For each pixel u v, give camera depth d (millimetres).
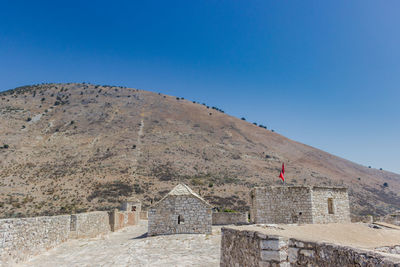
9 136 127375
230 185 95125
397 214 29109
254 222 28719
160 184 91688
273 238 9070
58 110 166125
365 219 31797
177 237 25969
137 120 161875
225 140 148750
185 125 162000
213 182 96688
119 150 121500
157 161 112750
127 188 86500
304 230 12492
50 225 21906
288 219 26578
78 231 26594
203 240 24125
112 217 36812
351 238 12008
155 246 22828
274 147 152375
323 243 7402
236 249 11203
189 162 115062
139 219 51844
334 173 130000
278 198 27156
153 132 146000
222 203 77500
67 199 77562
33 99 178000
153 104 192000
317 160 145000
